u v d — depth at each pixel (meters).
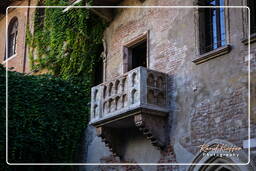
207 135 12.07
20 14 23.17
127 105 13.27
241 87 11.51
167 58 14.03
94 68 17.34
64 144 16.34
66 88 17.03
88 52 17.41
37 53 20.56
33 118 15.87
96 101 14.75
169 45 14.10
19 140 15.38
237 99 11.52
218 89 12.11
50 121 16.22
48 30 20.25
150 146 13.83
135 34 15.64
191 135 12.54
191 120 12.66
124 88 13.76
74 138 16.66
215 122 11.95
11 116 15.46
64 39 18.78
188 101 12.92
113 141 14.71
